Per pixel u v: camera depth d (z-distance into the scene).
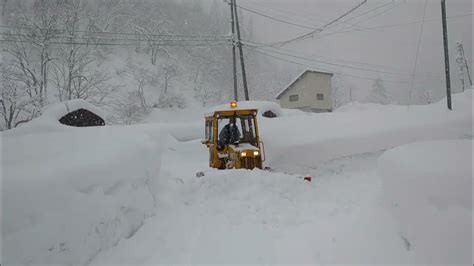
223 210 5.27
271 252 3.80
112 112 33.84
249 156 7.66
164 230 4.44
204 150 14.19
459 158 2.48
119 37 60.34
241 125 8.70
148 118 44.59
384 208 3.09
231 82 67.06
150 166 5.50
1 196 2.82
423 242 2.29
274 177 6.50
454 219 2.09
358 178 8.30
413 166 2.65
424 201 2.38
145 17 66.69
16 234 2.76
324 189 6.77
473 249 1.91
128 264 3.51
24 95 29.30
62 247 3.08
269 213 5.13
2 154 3.85
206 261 3.65
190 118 48.12
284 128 12.39
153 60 60.44
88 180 3.74
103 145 4.91
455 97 16.19
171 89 54.94
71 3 34.59
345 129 11.70
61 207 3.23
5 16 45.16
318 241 3.83
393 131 11.42
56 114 16.38
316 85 42.06
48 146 4.49
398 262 2.47
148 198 4.99
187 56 68.69
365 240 3.07
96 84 32.69
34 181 3.15
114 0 61.16
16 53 30.55
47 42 28.61
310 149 10.50
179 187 6.22
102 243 3.64
